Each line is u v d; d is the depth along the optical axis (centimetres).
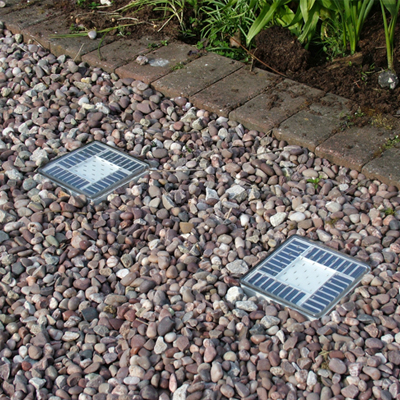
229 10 406
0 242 257
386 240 246
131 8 455
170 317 214
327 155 299
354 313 212
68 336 213
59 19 454
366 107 326
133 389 192
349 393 186
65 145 323
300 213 264
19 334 215
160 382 194
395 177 277
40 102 360
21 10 472
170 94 361
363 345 202
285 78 365
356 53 366
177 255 247
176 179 293
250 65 380
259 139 318
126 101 358
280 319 213
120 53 404
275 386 190
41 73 391
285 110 332
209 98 348
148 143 324
